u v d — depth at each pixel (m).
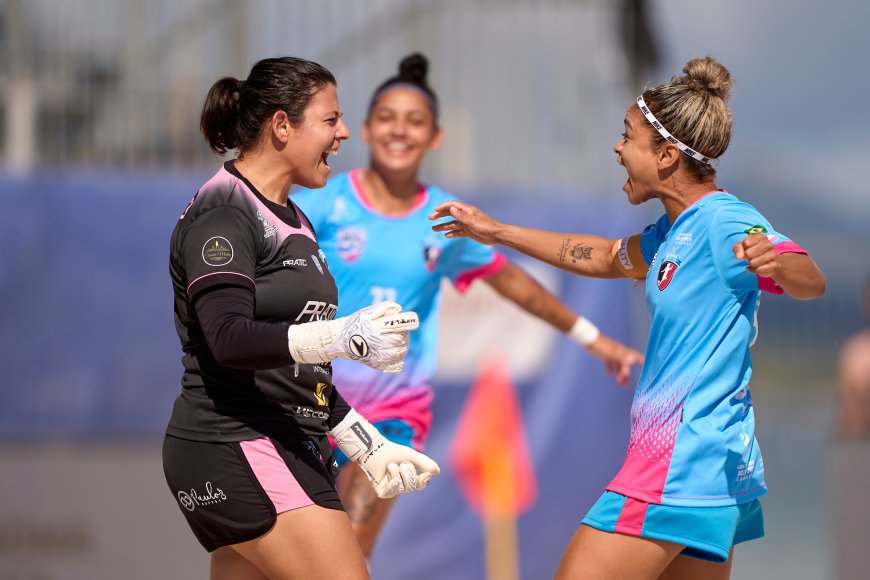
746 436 10.66
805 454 41.91
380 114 14.80
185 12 23.56
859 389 23.91
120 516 20.53
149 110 23.50
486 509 21.09
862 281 47.59
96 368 20.73
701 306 10.55
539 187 23.28
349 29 23.31
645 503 10.52
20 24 23.16
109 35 23.47
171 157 23.44
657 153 11.02
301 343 9.31
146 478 20.64
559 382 21.33
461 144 23.30
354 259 14.71
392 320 9.39
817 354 48.66
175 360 20.94
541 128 23.36
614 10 23.50
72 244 20.81
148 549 20.52
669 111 10.92
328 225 14.77
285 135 10.49
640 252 11.98
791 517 33.59
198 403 10.10
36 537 20.39
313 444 10.45
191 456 10.05
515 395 21.22
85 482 20.53
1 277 20.62
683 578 11.29
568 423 21.28
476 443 21.14
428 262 14.88
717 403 10.56
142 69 23.52
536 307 15.80
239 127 10.55
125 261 20.92
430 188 15.24
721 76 11.04
